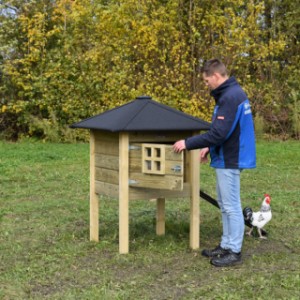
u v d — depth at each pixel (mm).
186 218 6355
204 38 14531
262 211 5523
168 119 4832
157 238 5473
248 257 4902
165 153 4648
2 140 14734
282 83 15578
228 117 4438
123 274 4441
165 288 4109
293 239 5504
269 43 14906
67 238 5539
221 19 14227
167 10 14352
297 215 6531
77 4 14234
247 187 8391
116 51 14148
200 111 14312
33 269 4570
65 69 14203
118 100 14219
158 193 5016
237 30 14258
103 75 14203
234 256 4660
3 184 8648
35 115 14781
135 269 4566
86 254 4988
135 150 4859
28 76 14172
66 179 9039
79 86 14203
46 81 14227
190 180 5105
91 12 14172
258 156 11562
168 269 4559
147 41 13977
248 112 4539
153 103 4996
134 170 4887
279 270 4500
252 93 15023
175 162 4594
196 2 14328
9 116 14953
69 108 14203
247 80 15039
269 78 15508
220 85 4547
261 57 15070
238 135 4523
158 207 5594
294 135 15273
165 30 14188
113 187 5066
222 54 14391
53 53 14297
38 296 3990
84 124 5109
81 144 13898
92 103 14391
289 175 9398
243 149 4547
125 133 4789
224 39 14336
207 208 6922
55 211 6836
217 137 4449
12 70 14188
